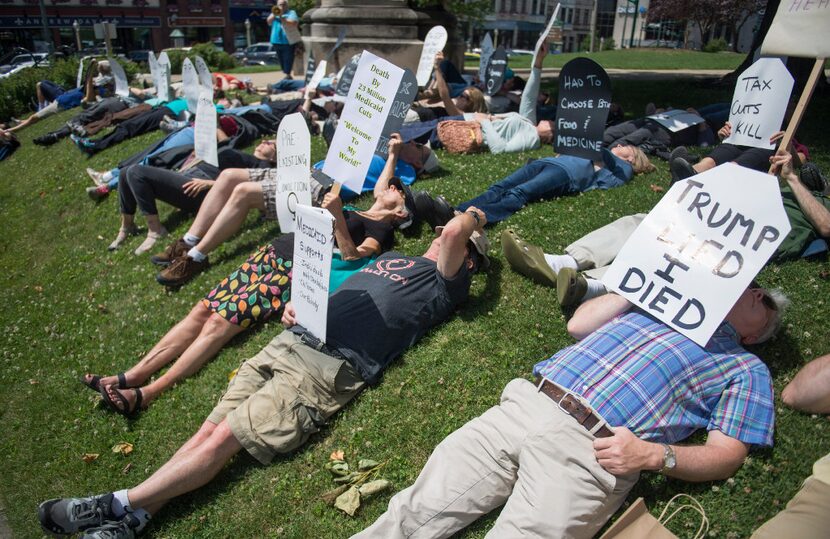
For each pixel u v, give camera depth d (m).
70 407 4.58
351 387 3.79
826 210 4.19
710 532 2.77
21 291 6.58
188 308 5.30
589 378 2.94
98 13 53.56
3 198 10.34
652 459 2.69
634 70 21.22
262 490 3.48
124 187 6.58
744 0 21.83
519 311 4.20
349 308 3.91
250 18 61.09
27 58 30.44
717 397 2.94
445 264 3.98
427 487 2.97
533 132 7.30
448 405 3.65
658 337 3.04
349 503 3.23
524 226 5.17
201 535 3.37
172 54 23.72
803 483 2.66
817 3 4.02
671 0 31.00
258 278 4.73
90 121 11.38
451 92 10.43
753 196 3.05
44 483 3.99
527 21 64.12
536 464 2.80
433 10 13.41
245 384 3.83
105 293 5.93
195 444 3.66
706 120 7.62
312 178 5.68
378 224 4.93
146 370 4.56
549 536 2.66
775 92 4.92
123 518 3.35
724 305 2.96
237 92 13.29
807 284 4.04
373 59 4.98
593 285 3.97
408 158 6.42
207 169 6.87
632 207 5.33
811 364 3.10
